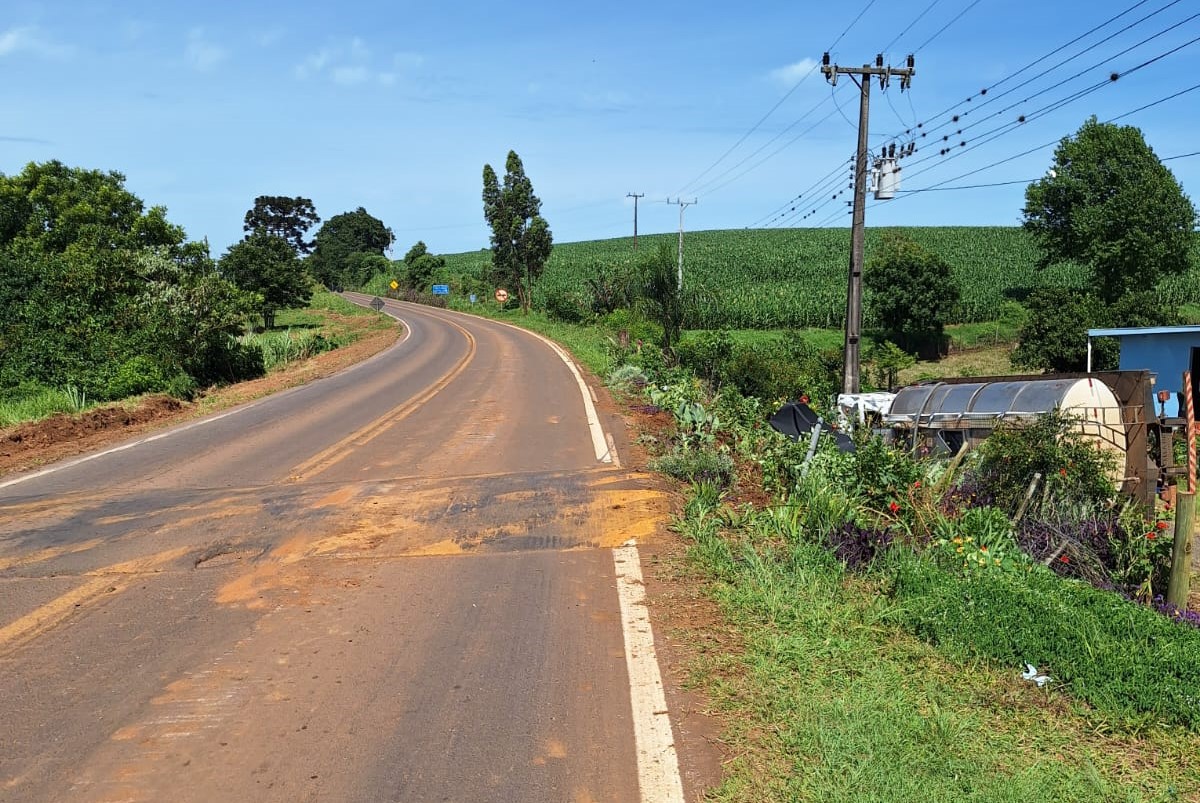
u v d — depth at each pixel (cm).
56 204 3756
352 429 1316
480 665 443
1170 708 399
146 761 351
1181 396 1554
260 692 414
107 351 1931
